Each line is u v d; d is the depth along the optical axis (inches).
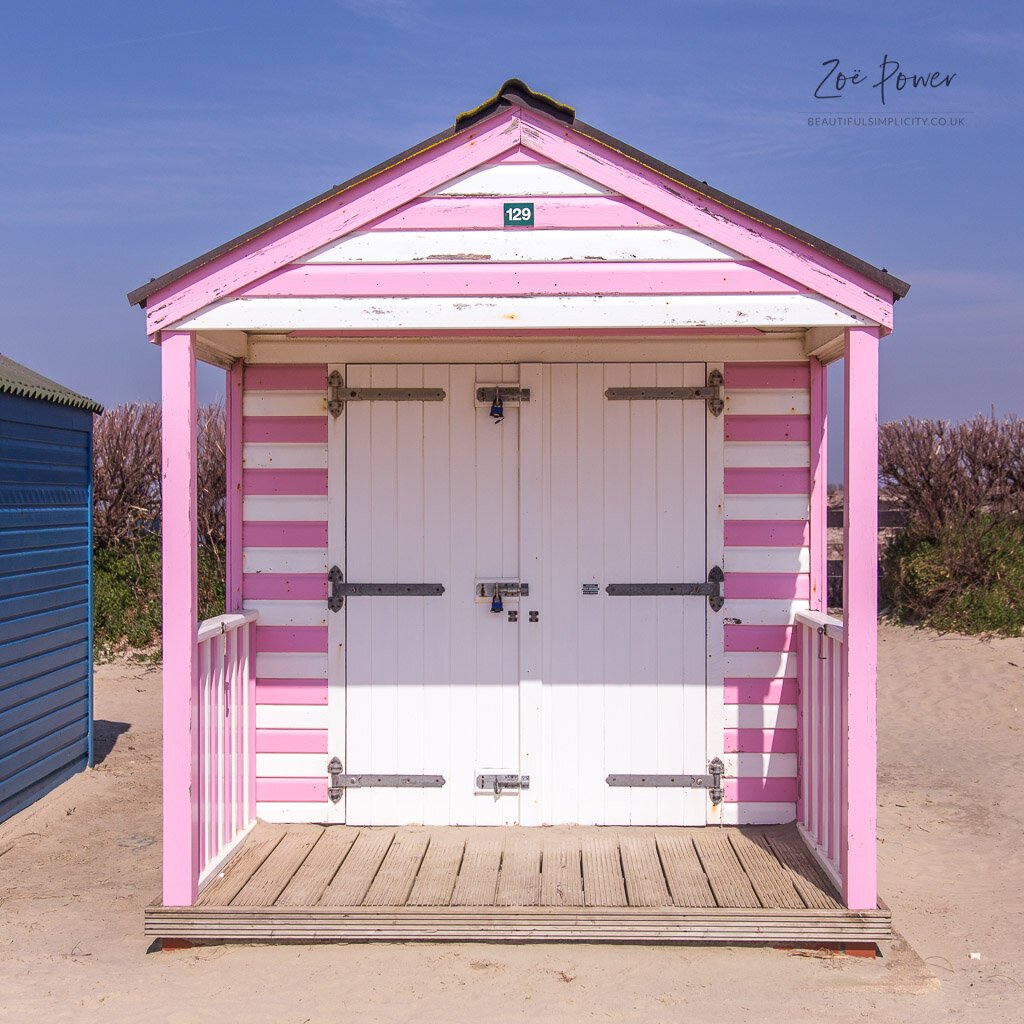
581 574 216.7
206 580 482.9
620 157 171.5
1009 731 347.6
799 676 213.6
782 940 169.2
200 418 502.9
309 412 219.0
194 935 170.6
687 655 216.4
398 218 172.4
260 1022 149.4
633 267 171.3
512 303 171.6
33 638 255.1
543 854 199.3
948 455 534.6
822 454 216.5
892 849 235.5
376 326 171.8
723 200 169.9
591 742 216.2
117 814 255.8
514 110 171.9
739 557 217.0
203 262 170.4
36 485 256.4
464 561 217.5
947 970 169.5
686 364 217.0
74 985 161.3
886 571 525.3
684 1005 154.1
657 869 190.7
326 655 217.6
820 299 169.9
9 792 243.4
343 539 217.9
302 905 172.6
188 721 171.3
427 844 205.3
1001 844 239.1
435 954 170.6
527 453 216.7
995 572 488.4
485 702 216.5
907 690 405.1
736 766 215.9
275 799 217.6
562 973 163.9
